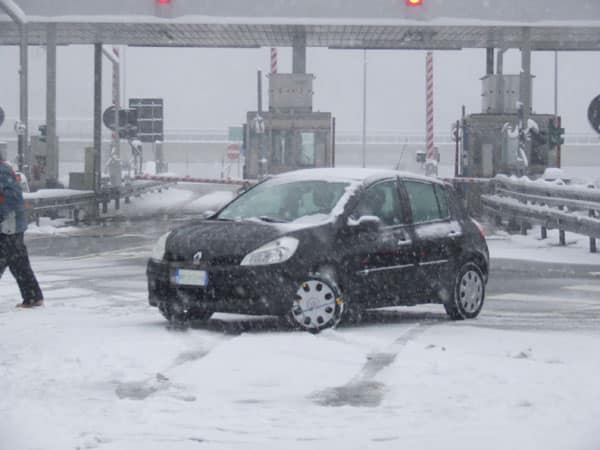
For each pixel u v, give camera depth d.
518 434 7.02
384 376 9.09
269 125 42.31
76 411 7.64
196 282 12.03
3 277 18.42
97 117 42.25
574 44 45.84
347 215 12.57
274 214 13.05
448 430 7.16
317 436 7.00
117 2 36.78
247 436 6.99
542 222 28.17
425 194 13.76
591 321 13.55
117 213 42.66
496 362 9.78
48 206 34.41
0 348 10.46
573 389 8.51
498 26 37.44
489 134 42.41
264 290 11.74
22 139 34.88
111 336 11.38
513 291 17.41
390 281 12.78
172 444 6.75
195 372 9.20
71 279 18.47
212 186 71.69
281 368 9.41
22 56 34.75
